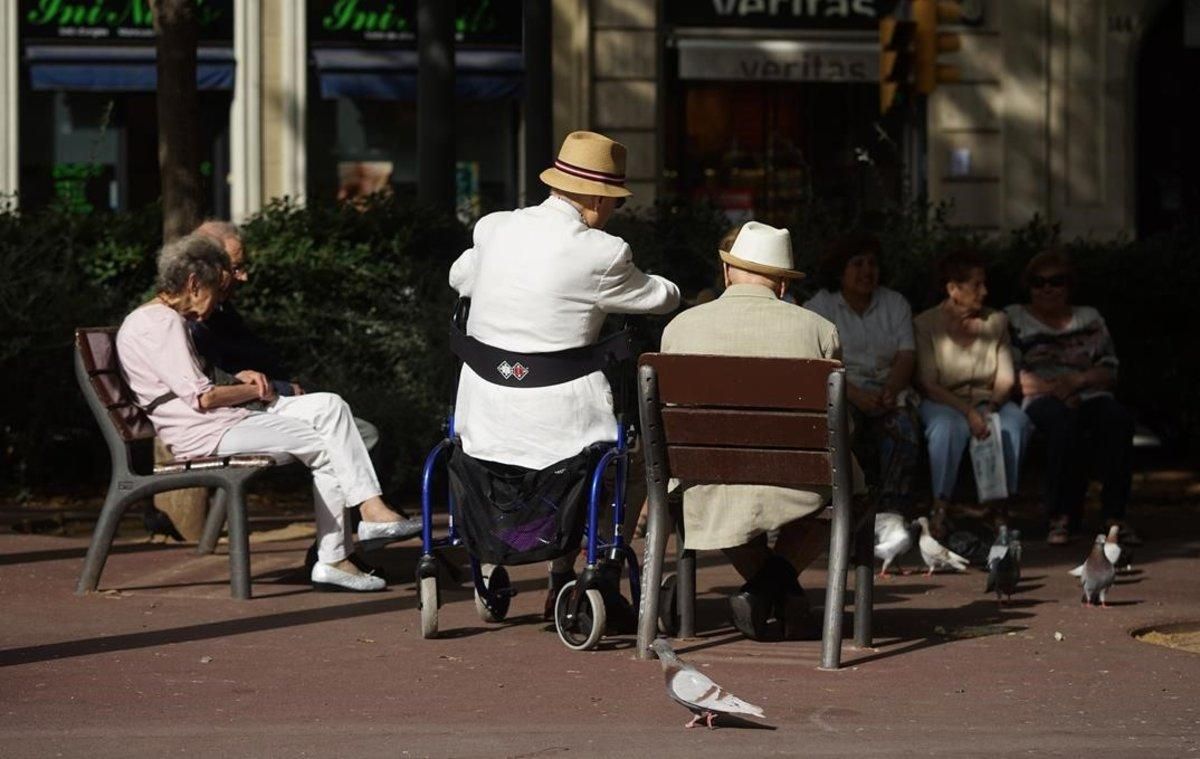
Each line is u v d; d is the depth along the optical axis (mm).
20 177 23766
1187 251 15227
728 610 8906
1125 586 9789
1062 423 11453
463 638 8125
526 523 7875
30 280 13789
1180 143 25516
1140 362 15188
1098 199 25219
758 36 24797
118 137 24000
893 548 10070
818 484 7582
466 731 6320
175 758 5895
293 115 24031
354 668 7426
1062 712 6695
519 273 7961
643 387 7562
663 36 24625
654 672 7379
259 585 9578
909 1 15242
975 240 15336
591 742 6152
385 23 24266
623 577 10000
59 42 23734
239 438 9188
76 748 6023
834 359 7902
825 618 7508
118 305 13914
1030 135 25094
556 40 24344
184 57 11852
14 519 12211
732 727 6406
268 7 23969
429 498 8102
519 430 7895
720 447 7586
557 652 7793
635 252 14492
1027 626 8516
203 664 7484
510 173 24625
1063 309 12008
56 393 13734
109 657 7605
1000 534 9297
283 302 14086
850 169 25281
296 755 5941
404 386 13922
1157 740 6227
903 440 10984
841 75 24875
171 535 11172
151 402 9281
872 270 11570
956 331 11625
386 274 14266
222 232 10234
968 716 6617
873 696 6957
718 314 8078
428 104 14867
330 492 9297
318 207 14789
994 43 25031
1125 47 25047
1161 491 14117
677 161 25094
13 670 7324
